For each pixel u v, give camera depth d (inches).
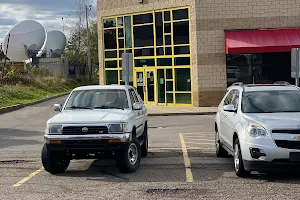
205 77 1072.8
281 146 327.3
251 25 1047.0
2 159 464.1
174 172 381.4
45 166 375.6
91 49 2556.6
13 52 1953.7
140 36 1186.0
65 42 2519.7
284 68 1048.8
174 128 748.0
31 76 1745.8
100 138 360.8
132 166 378.9
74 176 373.4
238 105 391.2
